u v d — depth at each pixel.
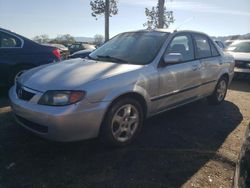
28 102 3.55
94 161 3.51
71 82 3.50
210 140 4.27
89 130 3.48
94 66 4.06
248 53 9.66
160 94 4.33
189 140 4.24
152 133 4.44
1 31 6.12
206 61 5.37
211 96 6.00
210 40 5.79
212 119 5.21
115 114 3.71
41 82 3.65
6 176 3.14
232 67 6.38
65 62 4.54
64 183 3.05
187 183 3.15
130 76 3.85
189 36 5.17
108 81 3.60
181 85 4.73
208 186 3.12
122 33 5.34
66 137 3.37
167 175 3.28
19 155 3.58
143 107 4.16
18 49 6.24
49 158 3.54
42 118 3.34
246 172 2.06
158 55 4.36
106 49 4.95
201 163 3.58
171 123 4.92
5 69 6.08
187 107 5.93
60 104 3.33
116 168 3.37
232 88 8.30
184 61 4.85
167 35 4.73
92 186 3.02
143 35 4.89
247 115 5.55
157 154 3.75
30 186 2.98
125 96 3.81
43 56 6.54
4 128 4.38
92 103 3.42
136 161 3.55
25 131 4.27
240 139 4.35
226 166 3.55
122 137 3.90
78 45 25.23
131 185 3.06
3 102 5.78
